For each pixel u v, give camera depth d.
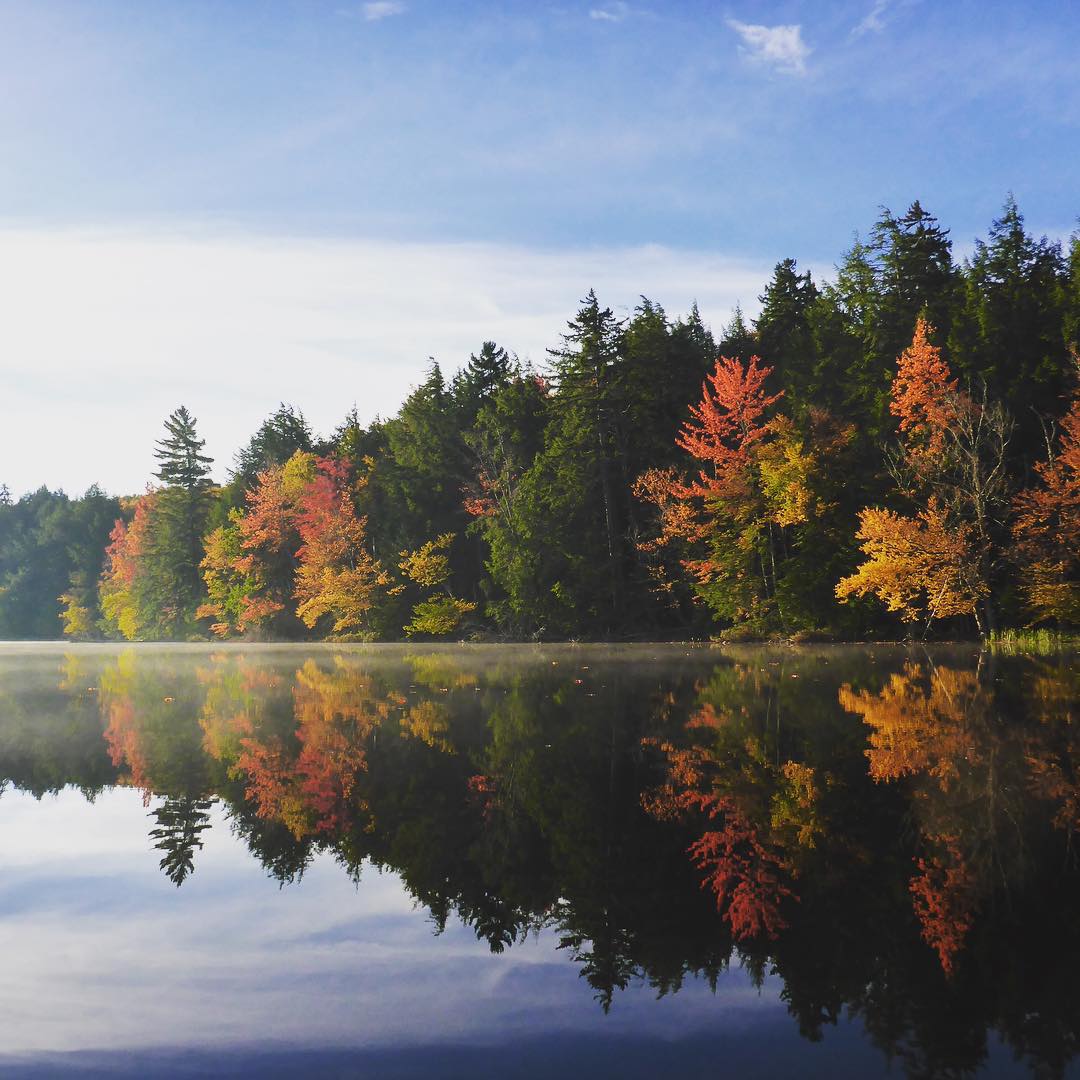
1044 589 32.97
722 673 25.39
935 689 18.98
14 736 14.49
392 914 5.88
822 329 50.41
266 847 7.57
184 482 89.31
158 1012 4.39
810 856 7.01
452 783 10.16
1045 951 5.05
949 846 7.20
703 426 53.16
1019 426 38.53
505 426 61.59
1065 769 10.18
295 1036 4.12
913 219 47.50
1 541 136.75
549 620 53.66
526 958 5.09
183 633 87.44
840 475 40.94
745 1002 4.47
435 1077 3.72
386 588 65.19
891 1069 3.75
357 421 92.19
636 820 8.28
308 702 19.67
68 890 6.42
